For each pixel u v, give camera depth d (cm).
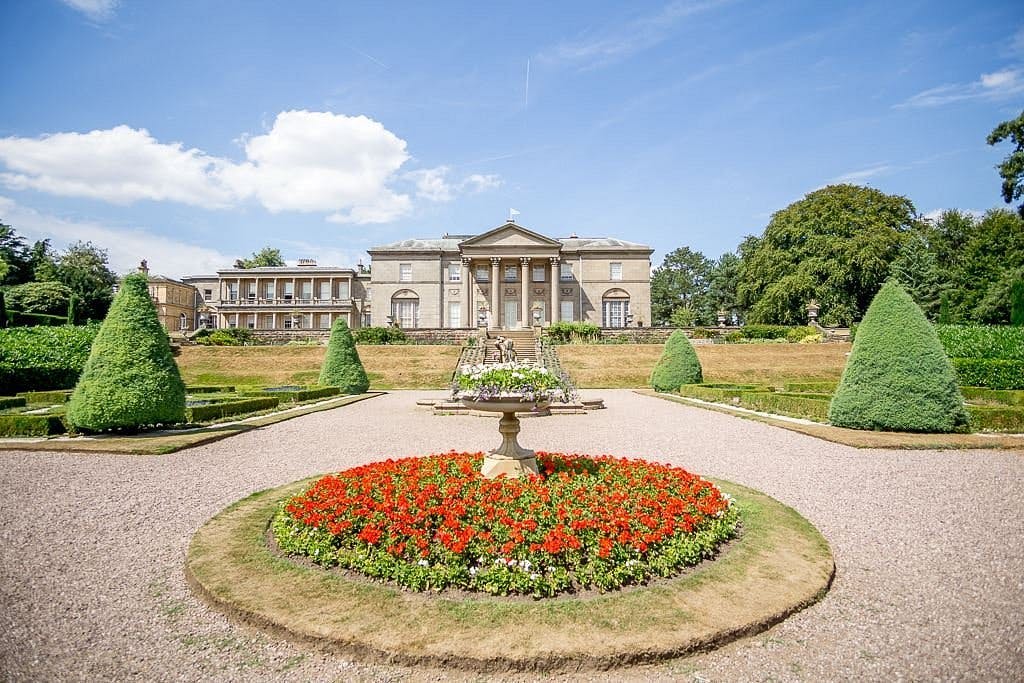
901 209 5266
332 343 2622
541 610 428
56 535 612
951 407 1222
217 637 411
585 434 1333
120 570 524
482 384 685
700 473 912
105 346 1251
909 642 403
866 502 737
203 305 6819
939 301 4341
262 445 1188
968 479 847
